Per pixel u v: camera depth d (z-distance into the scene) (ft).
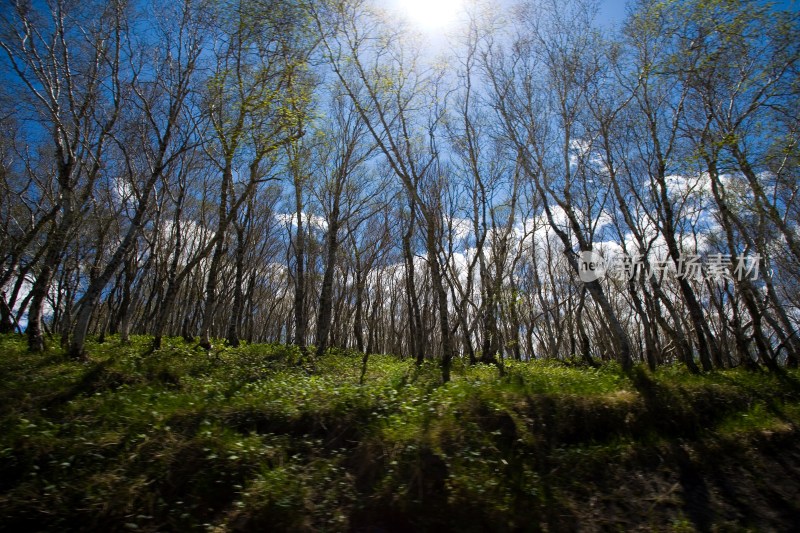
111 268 39.68
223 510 19.52
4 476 19.72
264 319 163.22
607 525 21.68
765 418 32.58
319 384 31.81
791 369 48.16
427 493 20.71
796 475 26.50
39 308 40.60
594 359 76.07
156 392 29.12
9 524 17.47
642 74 45.37
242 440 23.13
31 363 33.27
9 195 68.39
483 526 19.69
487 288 63.72
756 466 27.30
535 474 23.89
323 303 63.72
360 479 21.89
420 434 24.09
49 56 43.60
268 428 25.58
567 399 31.30
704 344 49.39
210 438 22.53
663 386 35.63
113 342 55.26
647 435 29.76
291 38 40.29
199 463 21.25
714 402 34.68
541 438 27.55
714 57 37.63
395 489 20.85
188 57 47.88
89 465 20.81
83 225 71.20
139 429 23.35
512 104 52.49
